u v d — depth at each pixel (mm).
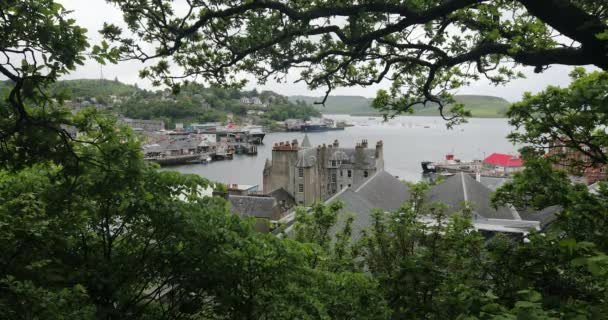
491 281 8914
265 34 12508
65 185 7918
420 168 133250
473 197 36312
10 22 5891
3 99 6809
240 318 9883
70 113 6961
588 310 5559
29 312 6848
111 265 9781
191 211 9586
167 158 150625
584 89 8320
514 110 15672
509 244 9180
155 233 10039
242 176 128000
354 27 11102
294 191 78750
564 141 15531
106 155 7512
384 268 15375
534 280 7930
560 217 9008
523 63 10062
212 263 9633
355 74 14422
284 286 10320
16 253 8172
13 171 7156
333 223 20719
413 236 14469
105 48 6375
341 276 11367
